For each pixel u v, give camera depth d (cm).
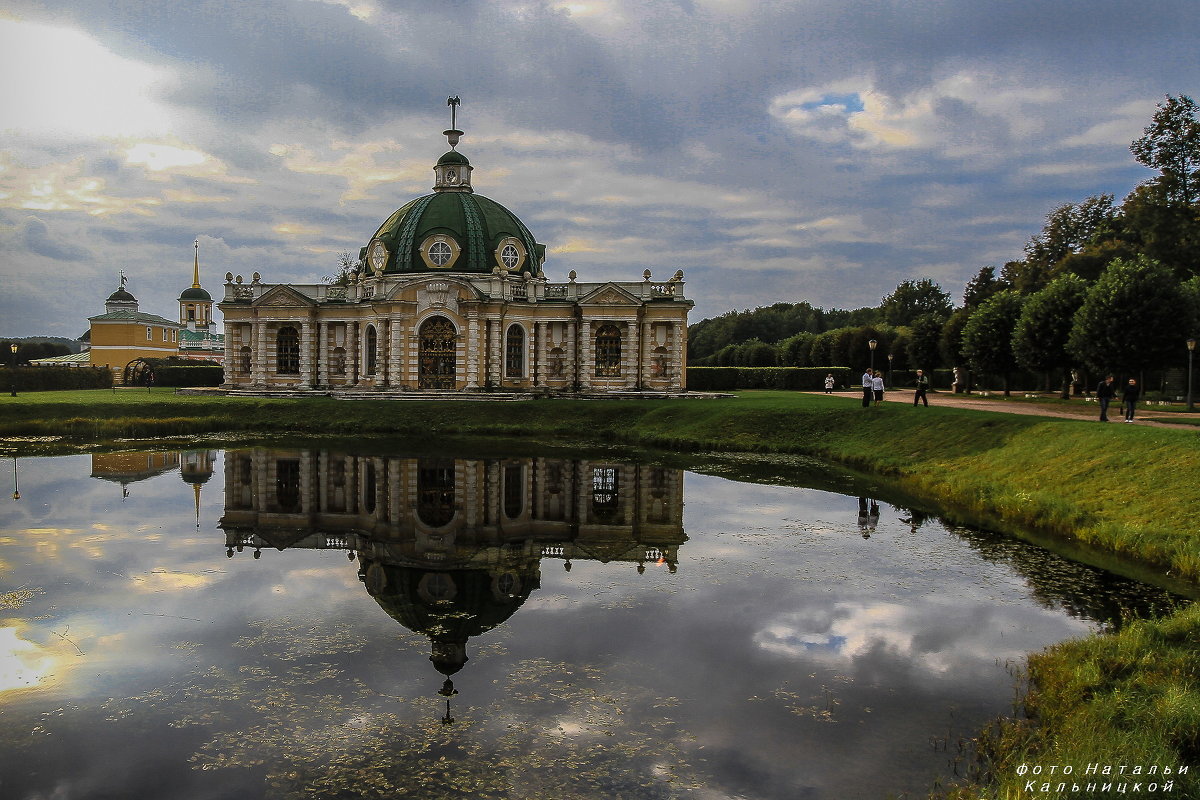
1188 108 7619
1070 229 10612
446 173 7938
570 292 7462
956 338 9500
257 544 2797
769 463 4584
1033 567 2472
